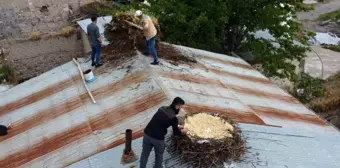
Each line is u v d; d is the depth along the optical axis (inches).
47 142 417.1
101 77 507.2
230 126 346.3
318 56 1135.0
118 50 550.3
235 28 868.0
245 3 791.1
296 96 869.2
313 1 1646.2
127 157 343.6
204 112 373.7
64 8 836.6
